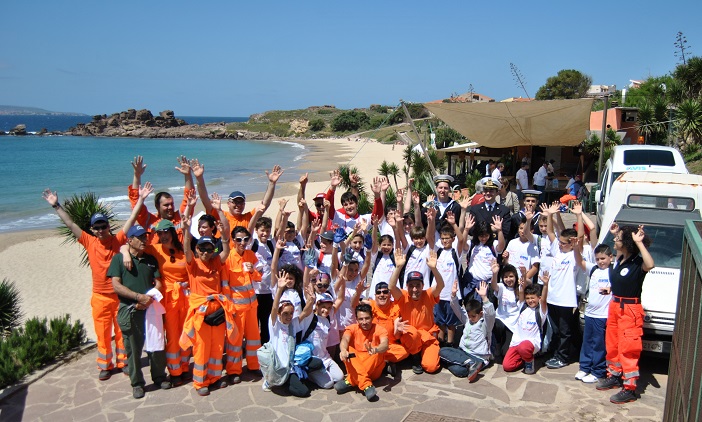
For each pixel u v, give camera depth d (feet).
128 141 361.30
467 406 20.56
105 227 23.04
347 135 404.98
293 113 518.78
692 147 77.15
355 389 22.16
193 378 22.56
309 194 107.45
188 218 22.12
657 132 77.36
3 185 127.03
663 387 21.52
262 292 24.76
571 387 21.80
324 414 20.29
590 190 57.11
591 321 22.00
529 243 25.88
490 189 28.27
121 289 21.38
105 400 21.72
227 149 286.87
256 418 20.08
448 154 90.89
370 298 25.86
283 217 25.30
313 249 25.40
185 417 20.27
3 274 55.47
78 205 38.86
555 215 26.48
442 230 24.85
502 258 26.04
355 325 22.04
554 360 23.71
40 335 26.35
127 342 21.71
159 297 21.80
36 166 174.19
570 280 23.04
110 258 23.18
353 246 23.99
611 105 83.30
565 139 59.26
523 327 23.15
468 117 56.34
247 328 23.70
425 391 21.85
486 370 23.58
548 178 66.59
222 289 22.63
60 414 20.70
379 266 25.84
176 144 338.75
